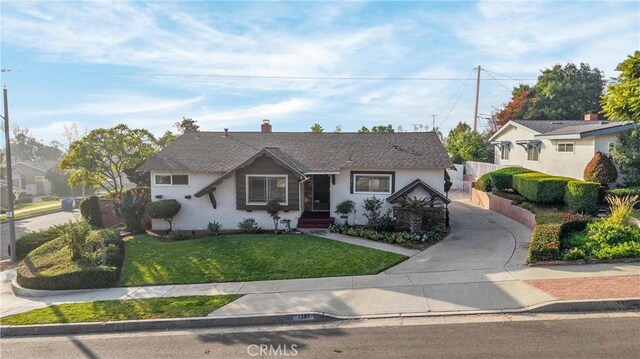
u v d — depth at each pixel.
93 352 7.12
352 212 16.61
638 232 11.22
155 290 10.35
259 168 16.45
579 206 14.63
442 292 8.96
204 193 16.38
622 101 10.04
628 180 16.31
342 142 19.08
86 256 12.29
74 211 32.12
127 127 22.58
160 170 16.81
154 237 16.20
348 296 9.06
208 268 11.73
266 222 16.77
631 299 7.75
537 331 6.88
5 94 15.19
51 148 90.81
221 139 20.12
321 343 6.91
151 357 6.73
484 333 6.93
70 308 9.27
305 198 18.38
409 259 11.75
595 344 6.29
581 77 38.53
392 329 7.33
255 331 7.66
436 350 6.38
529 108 38.78
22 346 7.58
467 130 39.09
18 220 27.17
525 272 9.98
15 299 10.58
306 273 10.90
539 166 22.94
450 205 23.62
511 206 17.81
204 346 7.08
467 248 12.70
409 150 17.56
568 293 8.30
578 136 17.78
